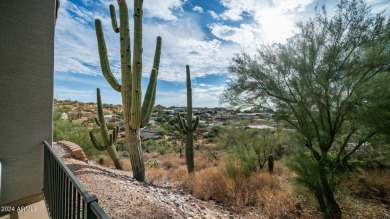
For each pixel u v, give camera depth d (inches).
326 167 220.7
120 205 150.9
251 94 262.2
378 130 191.6
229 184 273.7
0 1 100.6
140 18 247.3
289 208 223.9
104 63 268.2
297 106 234.2
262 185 284.4
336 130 212.5
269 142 383.9
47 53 118.6
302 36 223.3
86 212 48.6
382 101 179.3
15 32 105.3
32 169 111.9
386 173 287.4
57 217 80.4
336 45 205.5
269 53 245.9
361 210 220.1
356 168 278.4
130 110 266.7
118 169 374.9
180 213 162.1
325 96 206.8
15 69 105.3
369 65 190.1
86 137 477.4
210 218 176.4
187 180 315.9
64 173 72.5
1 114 100.7
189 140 376.2
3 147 101.3
